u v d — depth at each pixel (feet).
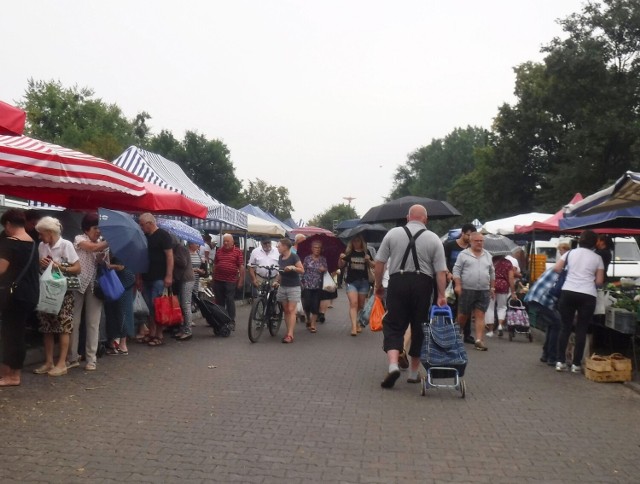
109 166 26.89
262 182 278.05
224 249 41.93
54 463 15.31
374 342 38.11
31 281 22.84
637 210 37.91
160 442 17.15
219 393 23.09
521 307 40.29
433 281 25.52
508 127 155.12
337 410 21.12
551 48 134.00
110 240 26.96
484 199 176.24
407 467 15.69
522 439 18.31
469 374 28.27
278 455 16.33
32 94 205.98
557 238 73.10
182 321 35.32
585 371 28.09
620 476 15.33
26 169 23.80
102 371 26.61
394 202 48.39
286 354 32.53
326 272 42.70
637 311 27.76
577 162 130.72
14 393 22.34
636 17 124.67
